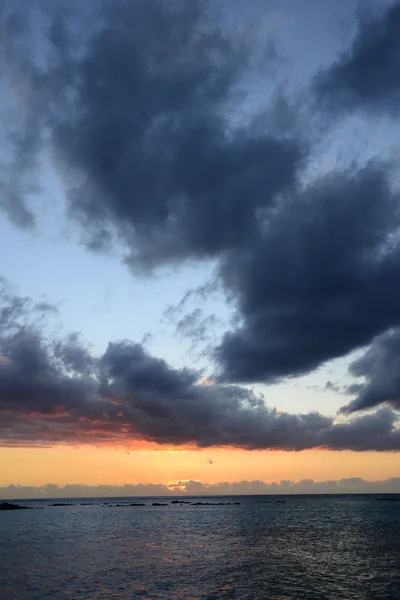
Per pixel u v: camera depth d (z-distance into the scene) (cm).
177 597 2953
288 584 3331
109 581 3466
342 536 6650
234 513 13325
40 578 3591
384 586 3241
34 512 14688
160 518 11288
